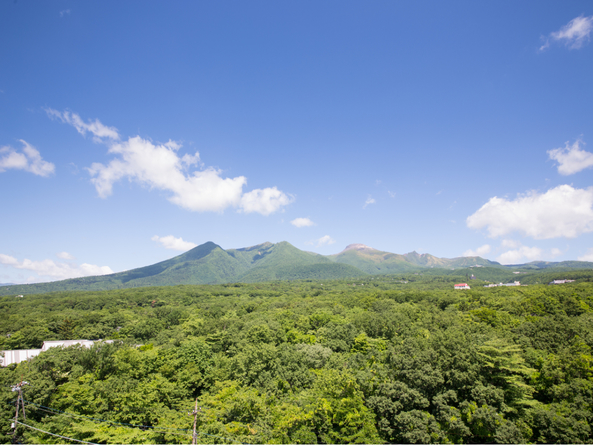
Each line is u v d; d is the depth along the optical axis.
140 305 199.25
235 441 42.59
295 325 96.38
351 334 81.00
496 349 49.53
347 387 51.16
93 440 44.88
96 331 113.62
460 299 127.06
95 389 53.69
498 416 42.28
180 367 66.06
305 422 48.09
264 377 60.34
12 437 40.25
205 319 130.62
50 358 58.31
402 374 51.91
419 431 43.72
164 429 45.62
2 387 45.94
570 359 50.38
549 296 100.81
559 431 41.47
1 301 194.88
